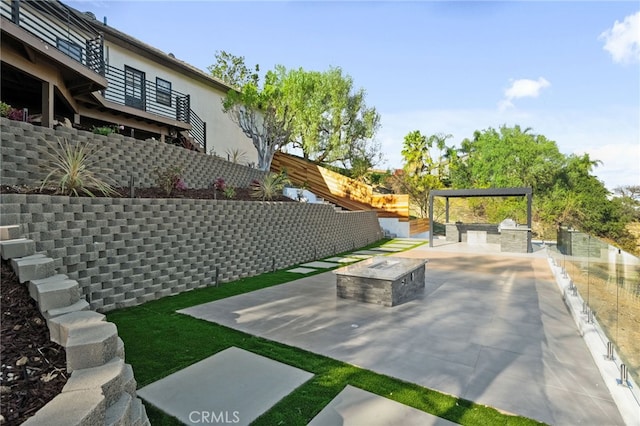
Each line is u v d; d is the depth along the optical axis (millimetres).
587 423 2672
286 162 20422
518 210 24562
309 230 11859
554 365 3701
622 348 3525
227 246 8188
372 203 20422
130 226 6043
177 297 6531
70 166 5977
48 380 2070
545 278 8641
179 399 2957
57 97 10070
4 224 4273
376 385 3229
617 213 24812
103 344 2113
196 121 15711
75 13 10656
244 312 5535
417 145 27422
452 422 2668
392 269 6617
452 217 27734
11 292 2865
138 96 13594
